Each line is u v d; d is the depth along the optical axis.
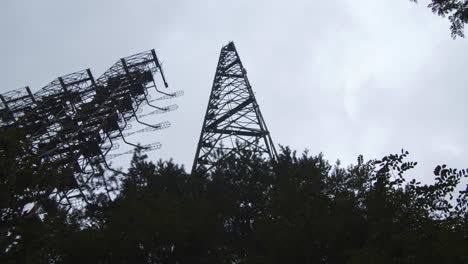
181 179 22.00
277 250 16.59
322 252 16.53
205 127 34.38
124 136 40.75
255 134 32.53
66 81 48.16
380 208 15.66
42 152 33.84
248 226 19.92
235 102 38.41
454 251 13.32
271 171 21.44
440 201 14.81
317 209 17.12
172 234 18.09
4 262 14.88
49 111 43.78
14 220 16.02
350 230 16.48
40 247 16.23
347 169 18.91
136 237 17.80
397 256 14.01
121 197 20.69
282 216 17.50
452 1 19.67
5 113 43.62
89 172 32.56
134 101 46.38
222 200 20.36
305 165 19.66
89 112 43.16
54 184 18.44
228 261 18.33
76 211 20.86
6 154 16.86
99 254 17.69
